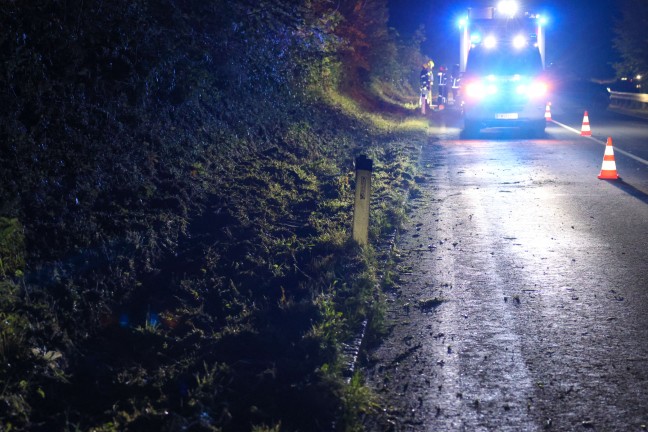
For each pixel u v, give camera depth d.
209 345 6.19
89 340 6.13
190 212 9.54
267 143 14.82
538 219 11.34
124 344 6.19
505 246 9.79
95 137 9.59
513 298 7.64
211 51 15.25
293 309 6.87
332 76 27.59
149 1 13.66
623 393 5.39
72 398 5.21
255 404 5.14
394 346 6.46
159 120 11.47
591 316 7.02
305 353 5.96
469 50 25.53
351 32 31.12
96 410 5.10
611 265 8.71
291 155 14.36
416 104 39.34
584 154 19.02
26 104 8.84
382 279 8.15
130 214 8.59
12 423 4.75
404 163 16.39
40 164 8.22
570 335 6.55
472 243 10.00
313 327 6.35
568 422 5.00
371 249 9.02
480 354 6.20
